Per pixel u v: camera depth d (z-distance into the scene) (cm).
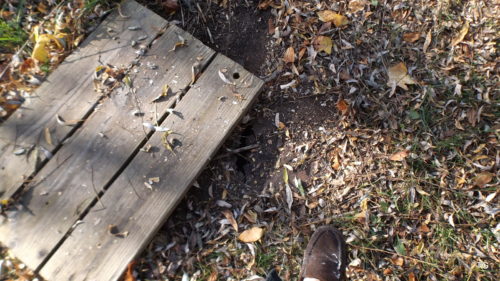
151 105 100
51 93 98
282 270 100
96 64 102
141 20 107
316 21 118
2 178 91
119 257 89
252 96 104
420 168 108
